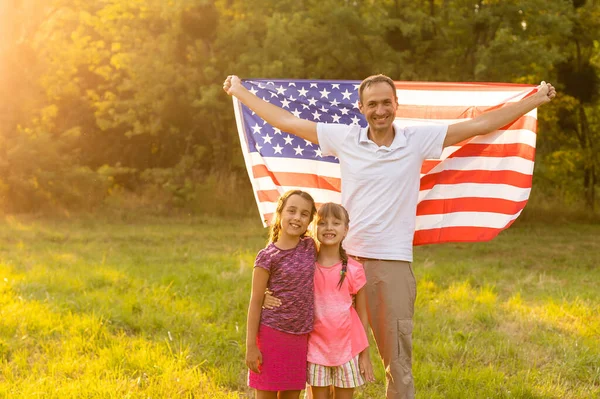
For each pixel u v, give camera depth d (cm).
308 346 391
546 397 518
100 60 2278
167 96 2027
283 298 383
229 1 2134
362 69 1994
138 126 2127
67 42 2259
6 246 1167
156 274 927
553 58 1791
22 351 582
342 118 507
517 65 1786
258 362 386
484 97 504
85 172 1966
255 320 387
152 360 562
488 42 1900
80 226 1557
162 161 2442
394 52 1909
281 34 1900
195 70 1984
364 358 398
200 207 1936
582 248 1420
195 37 2000
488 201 491
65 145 2000
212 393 504
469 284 940
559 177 2253
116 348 584
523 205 490
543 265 1181
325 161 502
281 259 386
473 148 491
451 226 494
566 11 1859
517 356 618
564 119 2161
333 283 392
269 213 509
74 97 2442
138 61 2002
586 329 707
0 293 767
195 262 1052
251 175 509
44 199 1897
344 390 393
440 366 586
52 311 695
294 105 510
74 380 518
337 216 391
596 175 2286
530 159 489
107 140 2561
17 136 1912
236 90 448
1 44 2000
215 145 2106
